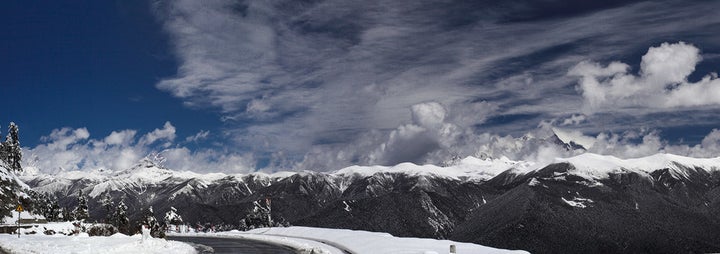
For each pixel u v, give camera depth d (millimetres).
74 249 48781
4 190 78500
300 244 59812
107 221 106125
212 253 51375
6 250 47062
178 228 106750
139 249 51031
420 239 52406
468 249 44844
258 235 78562
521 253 42188
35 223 77875
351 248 53281
